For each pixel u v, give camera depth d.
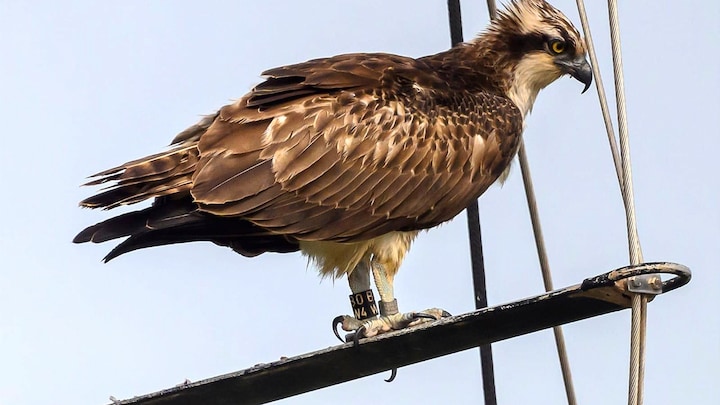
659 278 9.06
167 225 11.47
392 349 10.30
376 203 12.04
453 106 12.59
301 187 11.70
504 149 12.77
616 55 9.43
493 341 10.16
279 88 11.87
